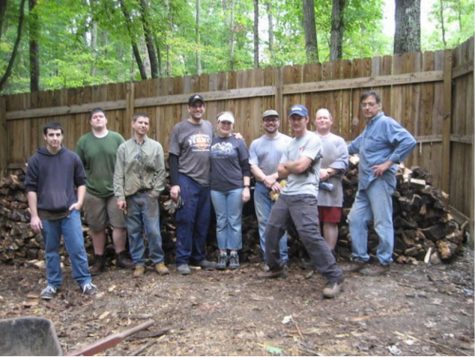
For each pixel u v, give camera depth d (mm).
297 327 3432
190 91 7008
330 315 3643
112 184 5078
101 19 9500
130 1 9344
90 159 5027
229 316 3691
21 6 9258
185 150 5000
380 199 4398
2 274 5266
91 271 5094
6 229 6000
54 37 13320
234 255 5062
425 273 4535
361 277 4473
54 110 8070
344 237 5117
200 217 5109
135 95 7414
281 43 17953
